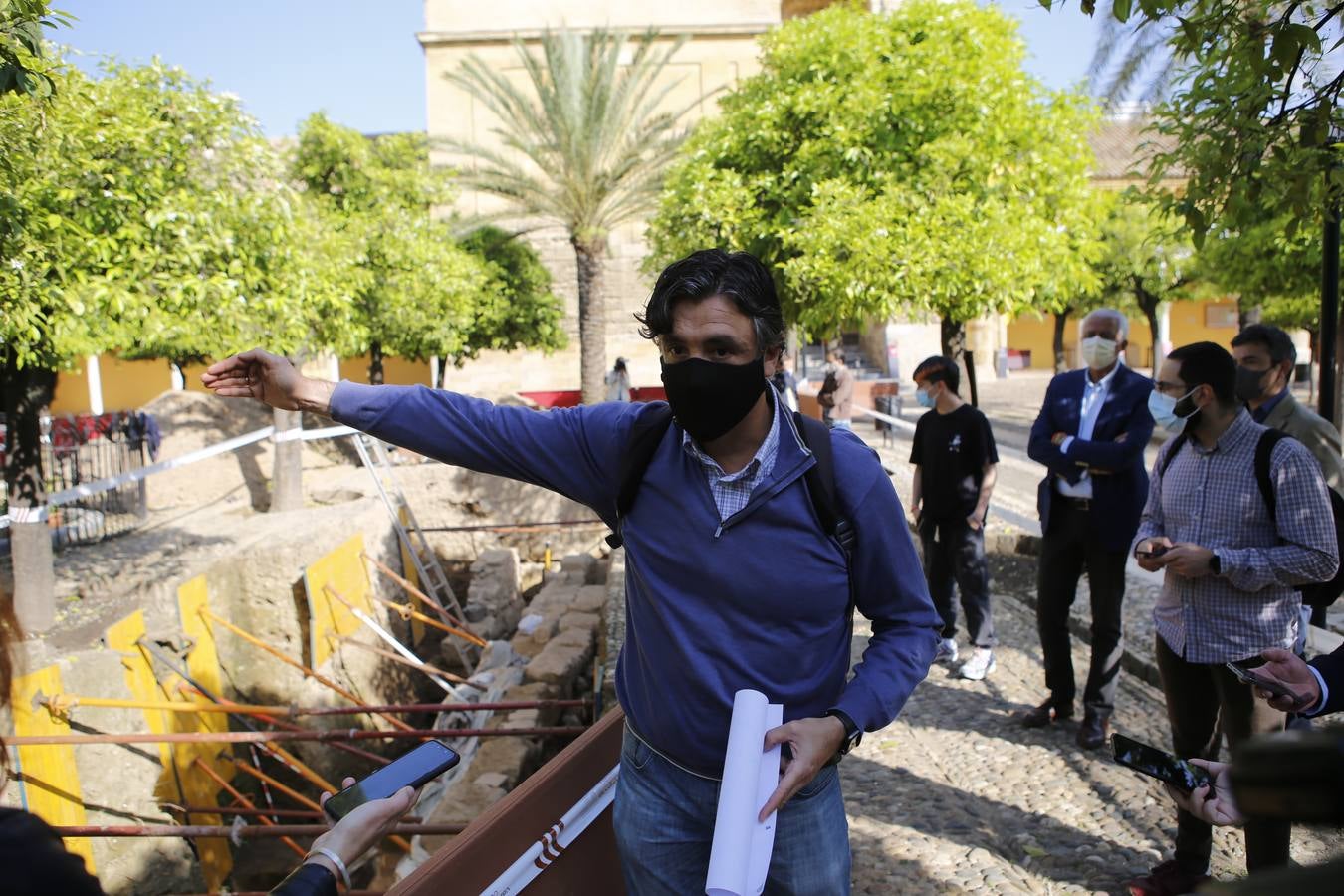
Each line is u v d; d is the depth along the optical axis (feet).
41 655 22.16
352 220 51.88
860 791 13.53
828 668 5.94
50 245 20.33
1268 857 8.46
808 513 5.74
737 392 5.55
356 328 36.47
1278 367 13.55
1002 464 49.98
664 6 95.66
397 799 5.43
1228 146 12.10
